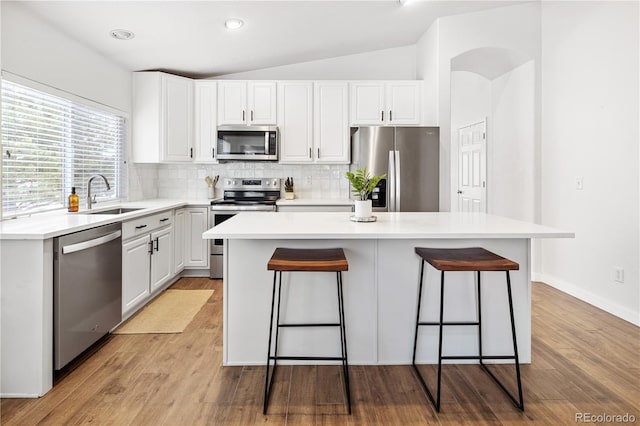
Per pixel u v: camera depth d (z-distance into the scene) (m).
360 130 4.08
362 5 3.53
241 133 4.41
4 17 2.44
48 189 2.96
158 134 4.22
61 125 3.10
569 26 3.66
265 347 2.32
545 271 4.10
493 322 2.35
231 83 4.50
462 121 5.91
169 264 3.88
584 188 3.48
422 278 2.31
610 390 2.02
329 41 4.29
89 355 2.44
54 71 2.93
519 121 4.39
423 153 4.09
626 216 3.04
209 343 2.63
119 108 3.95
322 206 4.33
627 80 3.02
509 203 4.62
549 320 3.03
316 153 4.54
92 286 2.41
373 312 2.33
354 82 4.51
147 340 2.68
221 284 4.13
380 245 2.31
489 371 2.22
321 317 2.32
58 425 1.73
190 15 3.13
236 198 4.80
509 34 4.08
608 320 3.03
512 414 1.82
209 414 1.82
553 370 2.24
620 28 3.07
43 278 1.97
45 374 1.99
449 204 4.17
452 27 4.08
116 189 4.00
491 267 1.86
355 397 1.98
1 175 2.44
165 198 4.84
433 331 2.35
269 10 3.29
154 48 3.68
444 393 2.01
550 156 3.95
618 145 3.11
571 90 3.63
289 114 4.52
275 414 1.82
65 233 2.11
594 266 3.38
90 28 3.06
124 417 1.79
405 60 4.91
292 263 1.88
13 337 1.96
